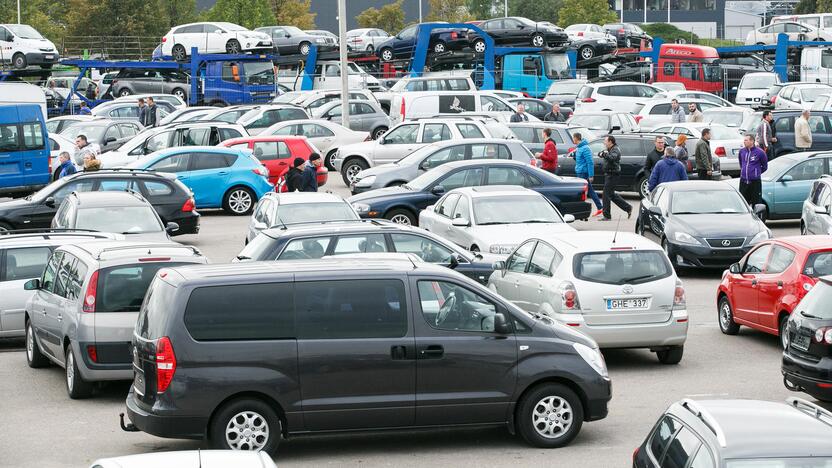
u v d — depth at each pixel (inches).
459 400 797.9
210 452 462.0
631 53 4407.0
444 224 1569.9
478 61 3969.0
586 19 6727.4
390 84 4072.3
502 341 807.7
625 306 1048.8
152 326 770.8
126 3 5787.4
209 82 3799.2
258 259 1160.2
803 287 1106.7
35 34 3875.5
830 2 6889.8
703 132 2075.5
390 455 807.1
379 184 2094.0
